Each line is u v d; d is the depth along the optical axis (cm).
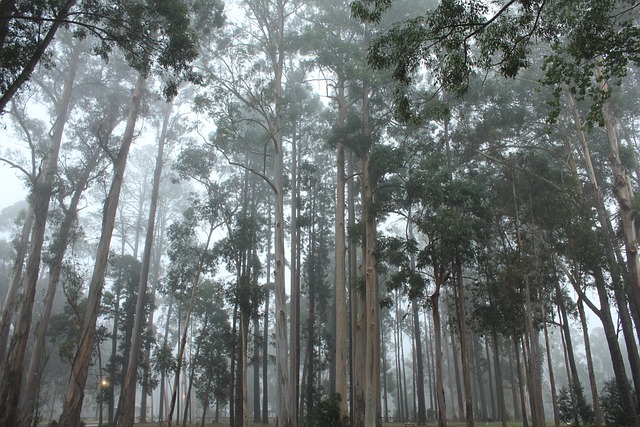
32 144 2373
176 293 2430
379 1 938
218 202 2261
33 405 2198
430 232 1858
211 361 2777
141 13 1259
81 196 2505
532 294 2177
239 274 2214
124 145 1972
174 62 1319
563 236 2025
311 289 2978
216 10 1827
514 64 873
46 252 2605
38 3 1153
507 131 2309
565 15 827
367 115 2248
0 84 1169
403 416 4350
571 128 2289
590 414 2225
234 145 2220
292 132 2775
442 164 1958
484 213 1905
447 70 914
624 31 809
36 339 2245
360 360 2173
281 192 2114
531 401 2103
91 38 2636
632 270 1695
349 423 2031
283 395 1866
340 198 2331
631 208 1753
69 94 2555
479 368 3909
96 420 4569
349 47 2102
